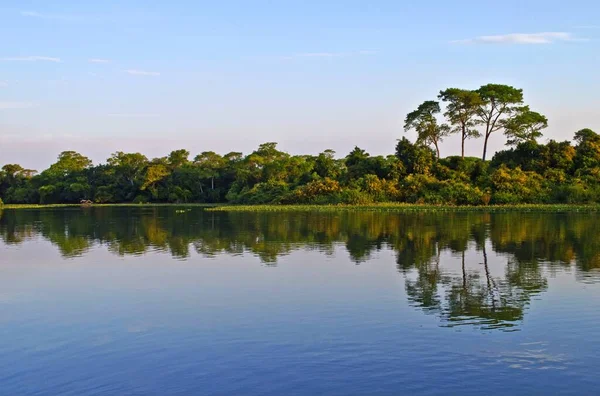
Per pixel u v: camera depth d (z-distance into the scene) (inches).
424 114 4163.4
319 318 850.1
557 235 1766.7
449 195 3398.1
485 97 4062.5
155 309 928.3
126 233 2122.3
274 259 1395.2
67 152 6412.4
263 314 878.4
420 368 647.8
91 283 1149.1
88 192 5743.1
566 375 624.4
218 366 668.1
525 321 823.1
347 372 640.4
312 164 4918.8
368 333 773.9
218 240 1813.5
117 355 714.8
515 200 3272.6
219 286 1087.6
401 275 1165.1
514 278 1122.0
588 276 1133.1
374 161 4097.0
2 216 3314.5
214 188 5733.3
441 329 787.4
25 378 649.6
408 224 2226.9
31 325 853.8
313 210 3346.5
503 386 597.9
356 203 3602.4
